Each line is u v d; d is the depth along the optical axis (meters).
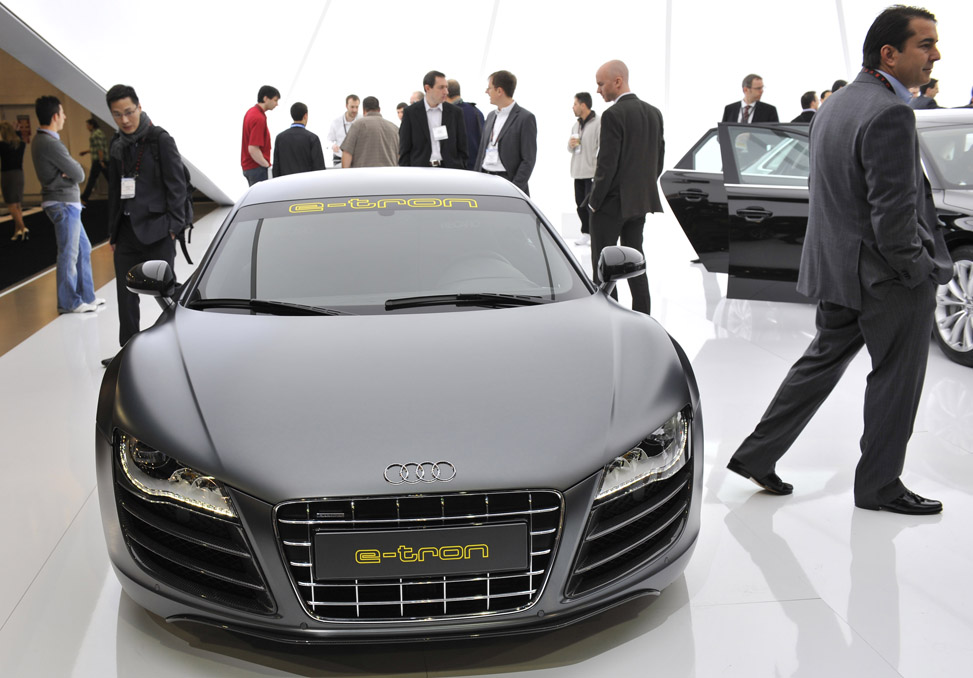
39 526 2.82
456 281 2.65
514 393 2.09
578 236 9.45
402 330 2.38
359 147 8.66
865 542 2.65
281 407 2.04
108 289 6.96
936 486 3.05
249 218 2.95
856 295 2.69
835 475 3.15
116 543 2.07
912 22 2.56
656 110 5.09
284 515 1.86
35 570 2.53
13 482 3.18
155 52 8.54
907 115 2.48
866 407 2.81
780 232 5.14
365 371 2.17
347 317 2.46
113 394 2.18
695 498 2.18
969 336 4.36
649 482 2.02
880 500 2.85
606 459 1.95
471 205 3.01
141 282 2.68
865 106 2.60
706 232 5.87
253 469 1.88
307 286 2.62
